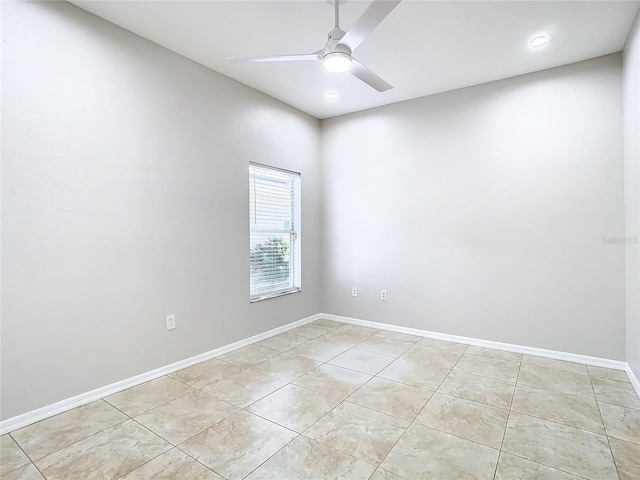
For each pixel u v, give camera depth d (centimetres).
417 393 260
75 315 239
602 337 310
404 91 379
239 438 204
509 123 346
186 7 237
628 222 287
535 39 276
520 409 236
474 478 171
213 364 317
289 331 420
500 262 354
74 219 238
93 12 243
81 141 240
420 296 402
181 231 305
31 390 219
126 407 239
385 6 169
